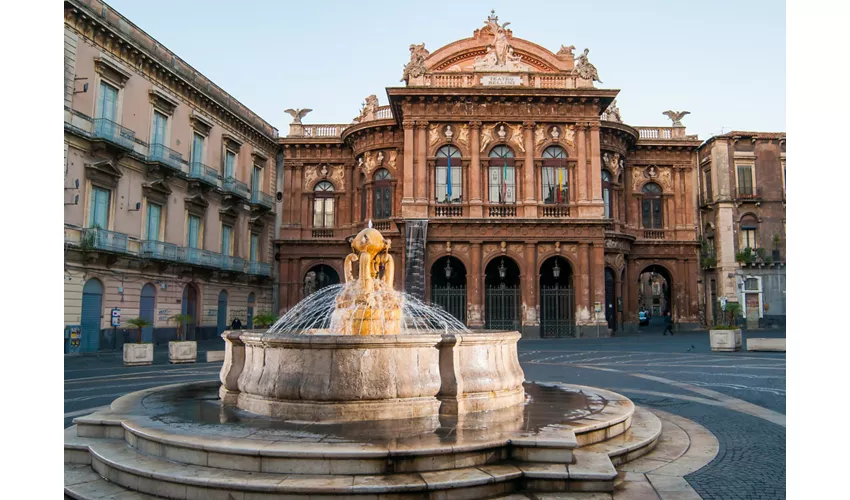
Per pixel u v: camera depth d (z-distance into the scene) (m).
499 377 10.08
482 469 7.13
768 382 16.97
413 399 8.99
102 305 30.45
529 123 38.62
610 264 41.84
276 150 48.66
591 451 8.11
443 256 38.09
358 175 45.38
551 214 38.47
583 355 26.47
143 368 22.41
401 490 6.39
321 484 6.41
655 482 7.47
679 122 46.69
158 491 6.85
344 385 8.71
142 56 32.56
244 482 6.48
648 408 12.96
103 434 8.80
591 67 38.88
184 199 37.34
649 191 46.31
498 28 39.72
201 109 39.03
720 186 46.59
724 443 9.65
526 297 37.44
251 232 45.44
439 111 38.75
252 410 9.41
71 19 27.89
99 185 29.92
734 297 45.72
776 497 6.91
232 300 43.06
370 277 12.66
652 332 44.25
